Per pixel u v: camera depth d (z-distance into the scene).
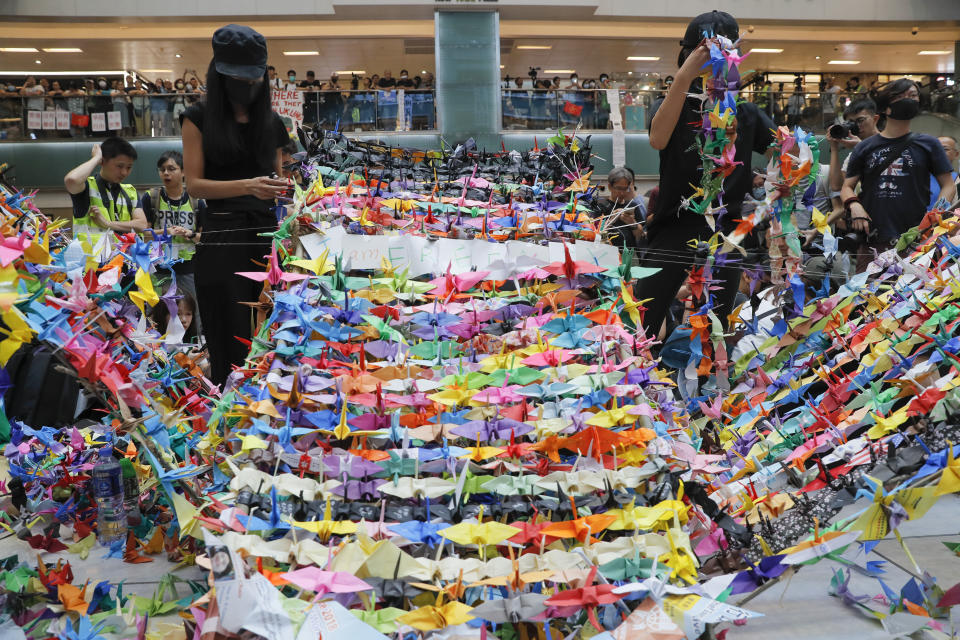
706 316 2.22
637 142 10.50
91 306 1.56
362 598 1.23
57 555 2.18
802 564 1.35
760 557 1.49
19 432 2.46
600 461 1.49
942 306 2.00
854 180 3.53
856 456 1.58
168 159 4.69
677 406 2.02
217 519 1.32
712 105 2.06
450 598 1.25
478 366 1.75
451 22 10.93
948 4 16.05
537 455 1.56
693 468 1.62
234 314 2.76
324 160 2.60
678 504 1.40
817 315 2.21
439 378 1.71
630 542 1.32
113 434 2.28
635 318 1.89
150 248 2.12
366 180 2.53
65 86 12.35
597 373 1.65
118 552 2.16
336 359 1.77
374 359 1.83
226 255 2.72
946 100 9.80
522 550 1.37
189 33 17.09
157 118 11.24
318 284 1.89
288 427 1.50
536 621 1.19
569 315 1.83
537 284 2.02
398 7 15.19
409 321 1.89
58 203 11.28
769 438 1.97
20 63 19.19
